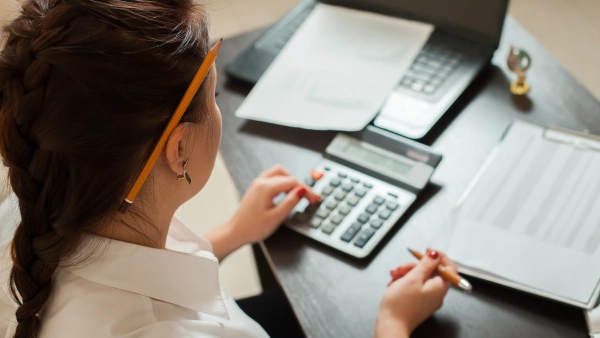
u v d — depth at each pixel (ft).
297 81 3.54
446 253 2.60
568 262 2.46
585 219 2.59
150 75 1.62
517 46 3.60
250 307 3.34
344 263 2.66
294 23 3.96
